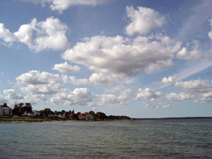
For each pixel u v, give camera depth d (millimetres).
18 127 94812
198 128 94500
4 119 166000
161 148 35156
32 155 28500
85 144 39438
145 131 76812
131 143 41250
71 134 61469
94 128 97688
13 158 26609
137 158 27141
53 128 91250
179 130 81438
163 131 76438
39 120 192625
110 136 56062
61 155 28609
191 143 41656
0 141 43250
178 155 29250
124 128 98750
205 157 28078
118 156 28266
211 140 46812
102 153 30297
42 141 43438
